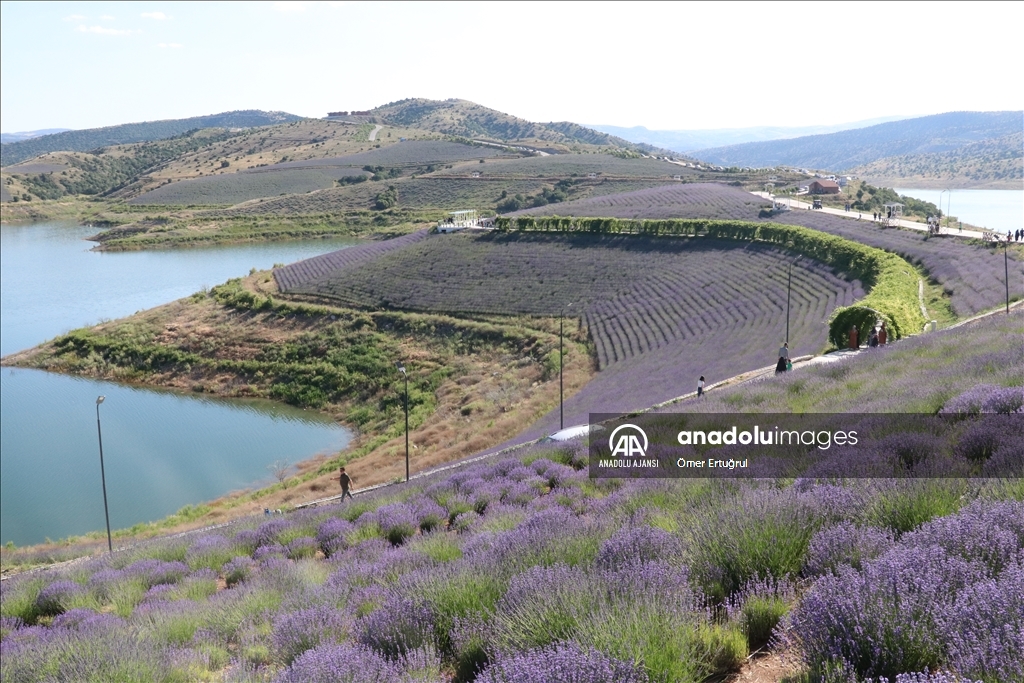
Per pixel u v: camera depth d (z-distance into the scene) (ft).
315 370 229.04
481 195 651.25
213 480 156.56
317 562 44.83
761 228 265.75
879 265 182.91
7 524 135.95
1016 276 154.81
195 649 29.45
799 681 13.99
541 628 17.28
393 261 327.47
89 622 37.63
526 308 250.16
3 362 263.90
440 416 181.78
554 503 43.34
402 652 20.75
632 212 366.43
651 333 203.51
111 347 261.85
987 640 12.32
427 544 35.94
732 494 28.81
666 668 14.62
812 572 18.90
